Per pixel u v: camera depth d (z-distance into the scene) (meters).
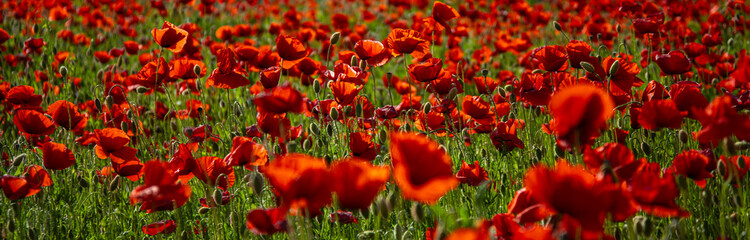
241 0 11.75
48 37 6.73
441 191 1.55
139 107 4.56
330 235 2.83
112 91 4.05
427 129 3.15
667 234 2.28
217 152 4.09
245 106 5.02
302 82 4.62
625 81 3.04
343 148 3.47
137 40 8.33
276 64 4.12
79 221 3.16
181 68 3.82
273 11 10.87
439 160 1.54
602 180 1.60
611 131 2.93
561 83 3.15
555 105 1.53
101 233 3.14
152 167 1.97
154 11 10.34
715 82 4.43
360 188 1.65
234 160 2.55
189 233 3.03
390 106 3.64
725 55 5.04
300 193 1.67
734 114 1.88
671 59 3.46
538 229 1.71
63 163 2.85
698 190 2.89
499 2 8.87
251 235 2.61
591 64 3.05
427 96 5.89
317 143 3.33
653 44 5.32
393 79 5.05
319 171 1.64
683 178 2.25
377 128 3.70
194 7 10.34
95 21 8.41
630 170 2.06
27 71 5.59
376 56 3.67
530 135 3.40
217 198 2.47
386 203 2.25
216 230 2.65
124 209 3.28
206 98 5.48
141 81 3.62
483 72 3.66
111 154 2.81
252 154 2.51
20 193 2.48
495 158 3.45
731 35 6.61
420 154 1.54
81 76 6.46
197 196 3.39
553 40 8.02
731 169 2.27
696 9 7.38
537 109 3.96
